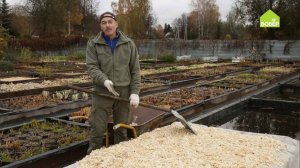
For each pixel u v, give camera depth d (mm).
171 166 2914
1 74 13570
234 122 8562
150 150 3279
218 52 28891
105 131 4609
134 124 4688
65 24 37344
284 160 3199
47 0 34219
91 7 45062
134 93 4090
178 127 4086
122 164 2943
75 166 2939
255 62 23719
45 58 23391
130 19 46156
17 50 23328
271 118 8906
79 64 19172
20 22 37812
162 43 30453
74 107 8258
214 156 3172
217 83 12641
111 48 4094
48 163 4469
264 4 29891
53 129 5895
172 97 9508
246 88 11211
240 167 2967
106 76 3998
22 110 7230
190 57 27484
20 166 4180
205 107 8562
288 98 11547
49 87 9984
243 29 32781
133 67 4203
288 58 26078
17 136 5562
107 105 4113
